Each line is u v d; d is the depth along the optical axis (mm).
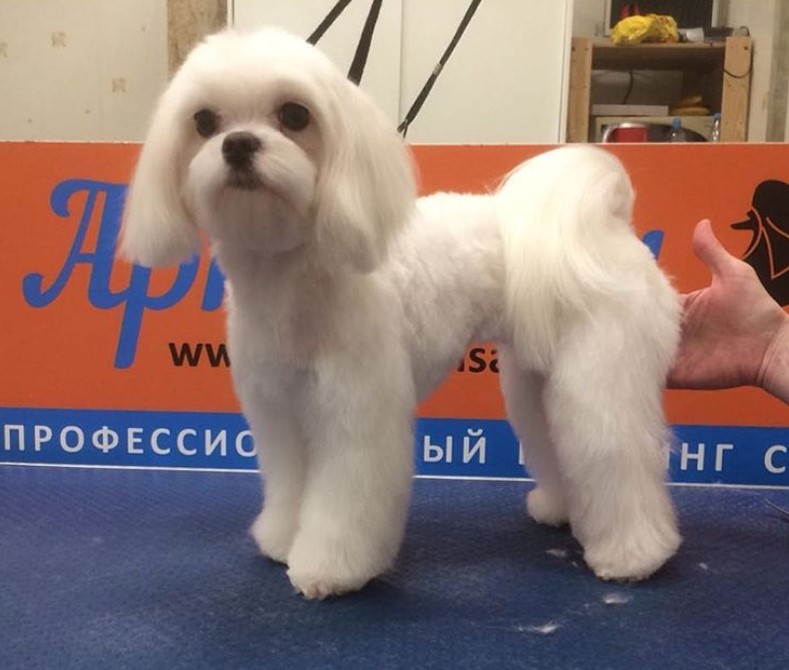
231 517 1221
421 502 1319
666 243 1354
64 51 3404
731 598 991
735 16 3232
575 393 1012
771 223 1342
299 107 865
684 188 1344
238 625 902
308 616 925
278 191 836
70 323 1412
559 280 1014
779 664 838
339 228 861
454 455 1431
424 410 1423
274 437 1042
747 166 1333
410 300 1004
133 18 3381
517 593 998
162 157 920
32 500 1276
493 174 1352
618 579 1027
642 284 1027
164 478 1393
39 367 1424
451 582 1026
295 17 2555
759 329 1204
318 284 912
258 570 1043
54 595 965
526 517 1262
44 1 3361
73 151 1376
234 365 1008
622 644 874
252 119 870
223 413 1426
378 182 894
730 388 1296
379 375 936
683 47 2977
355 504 942
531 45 2666
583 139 2932
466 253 1048
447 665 825
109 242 1390
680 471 1407
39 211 1389
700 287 1355
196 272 1392
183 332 1408
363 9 2559
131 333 1412
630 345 1008
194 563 1062
